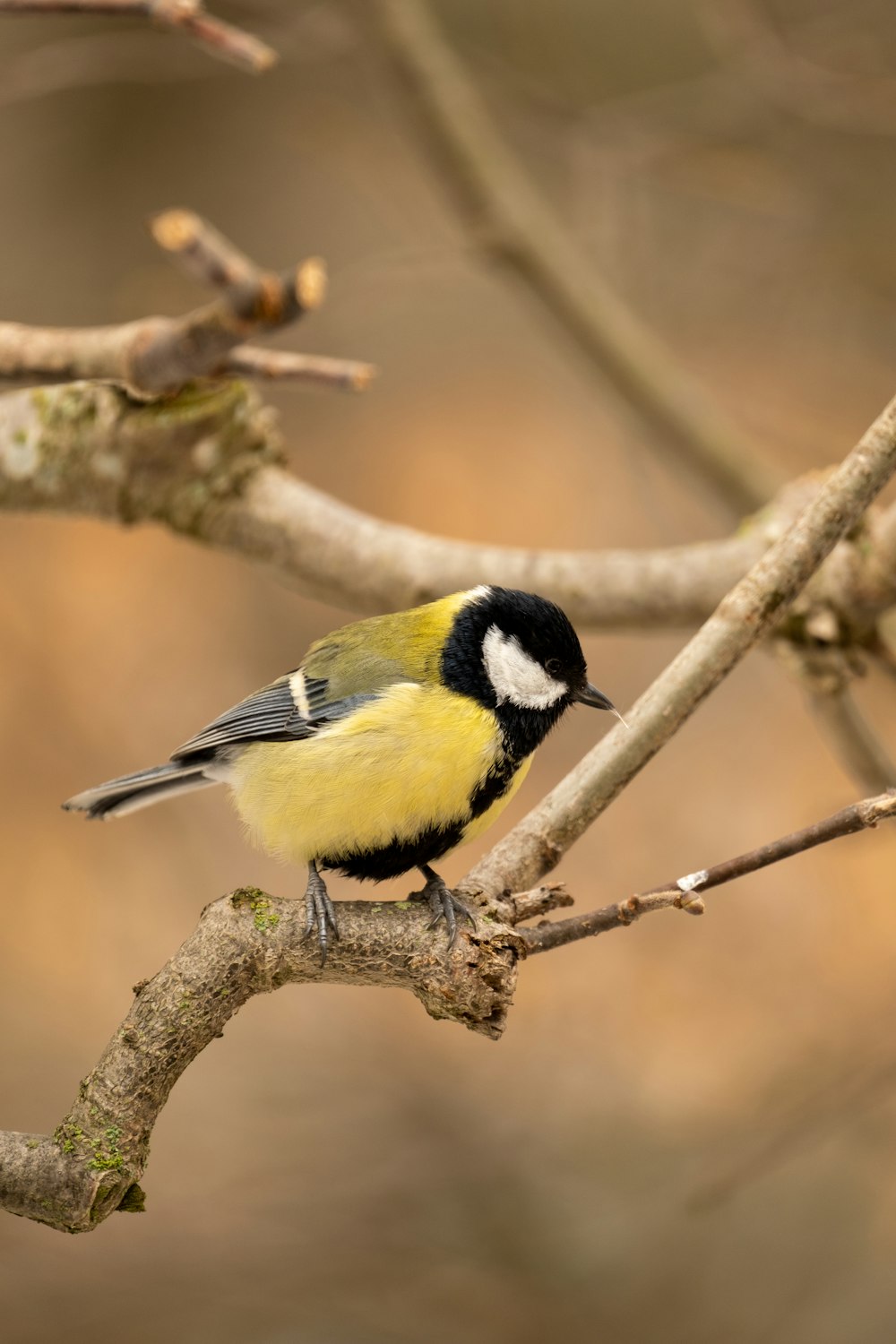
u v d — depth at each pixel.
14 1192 4.20
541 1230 10.44
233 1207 10.55
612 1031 11.66
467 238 11.21
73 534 14.74
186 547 14.80
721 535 14.87
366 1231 10.41
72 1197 4.18
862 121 11.27
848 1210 10.69
